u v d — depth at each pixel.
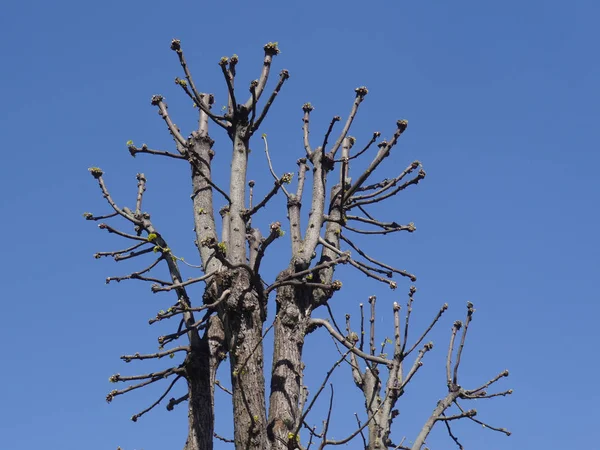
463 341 18.08
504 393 17.91
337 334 17.30
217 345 17.92
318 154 19.05
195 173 18.78
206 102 19.83
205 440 16.95
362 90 19.64
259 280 16.36
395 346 17.66
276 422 16.06
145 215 19.30
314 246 17.92
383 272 19.11
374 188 20.56
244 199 17.64
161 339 16.02
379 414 17.16
